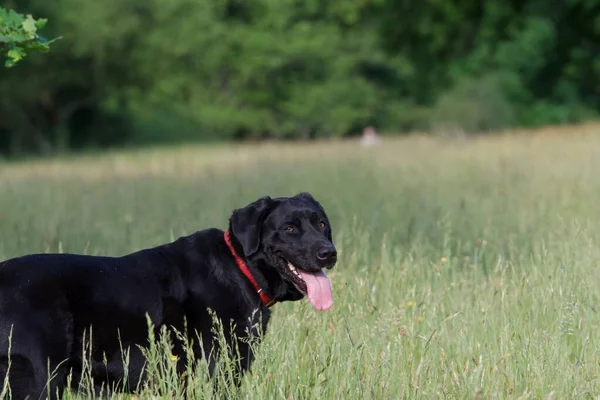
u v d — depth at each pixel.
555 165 20.64
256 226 6.11
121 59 47.44
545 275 8.09
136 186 19.47
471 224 11.63
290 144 42.06
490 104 46.06
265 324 6.29
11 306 5.55
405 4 59.91
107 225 12.15
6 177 24.20
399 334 6.54
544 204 13.17
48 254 5.85
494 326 7.05
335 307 7.25
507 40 57.94
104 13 45.47
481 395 5.58
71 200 16.56
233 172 22.09
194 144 48.84
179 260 6.07
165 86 50.78
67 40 44.19
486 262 9.34
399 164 23.92
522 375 6.20
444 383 6.00
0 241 10.27
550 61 56.12
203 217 12.11
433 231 10.78
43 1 43.62
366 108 56.47
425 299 7.60
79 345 5.71
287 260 6.22
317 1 59.09
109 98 48.53
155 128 52.34
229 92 55.22
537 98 56.34
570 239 9.78
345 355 6.28
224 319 6.02
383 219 12.19
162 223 11.98
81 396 5.92
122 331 5.80
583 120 53.06
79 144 49.41
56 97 47.19
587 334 6.79
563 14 55.97
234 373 5.98
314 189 17.39
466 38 61.34
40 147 45.81
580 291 7.62
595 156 22.33
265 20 55.69
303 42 54.06
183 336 5.91
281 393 5.73
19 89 43.22
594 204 13.49
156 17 48.97
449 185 17.72
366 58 58.09
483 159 24.28
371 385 5.83
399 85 61.19
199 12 51.12
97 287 5.77
